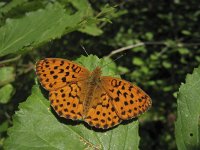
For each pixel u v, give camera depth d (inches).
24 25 5.8
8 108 7.9
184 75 13.7
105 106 5.0
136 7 15.2
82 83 5.1
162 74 14.4
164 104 13.4
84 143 4.9
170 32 14.7
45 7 6.0
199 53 14.3
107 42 11.2
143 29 14.9
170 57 14.0
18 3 6.6
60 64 5.2
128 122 5.0
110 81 5.2
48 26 5.6
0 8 6.6
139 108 4.9
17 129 4.8
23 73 7.9
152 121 13.4
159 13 15.5
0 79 6.9
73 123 4.9
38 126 4.9
